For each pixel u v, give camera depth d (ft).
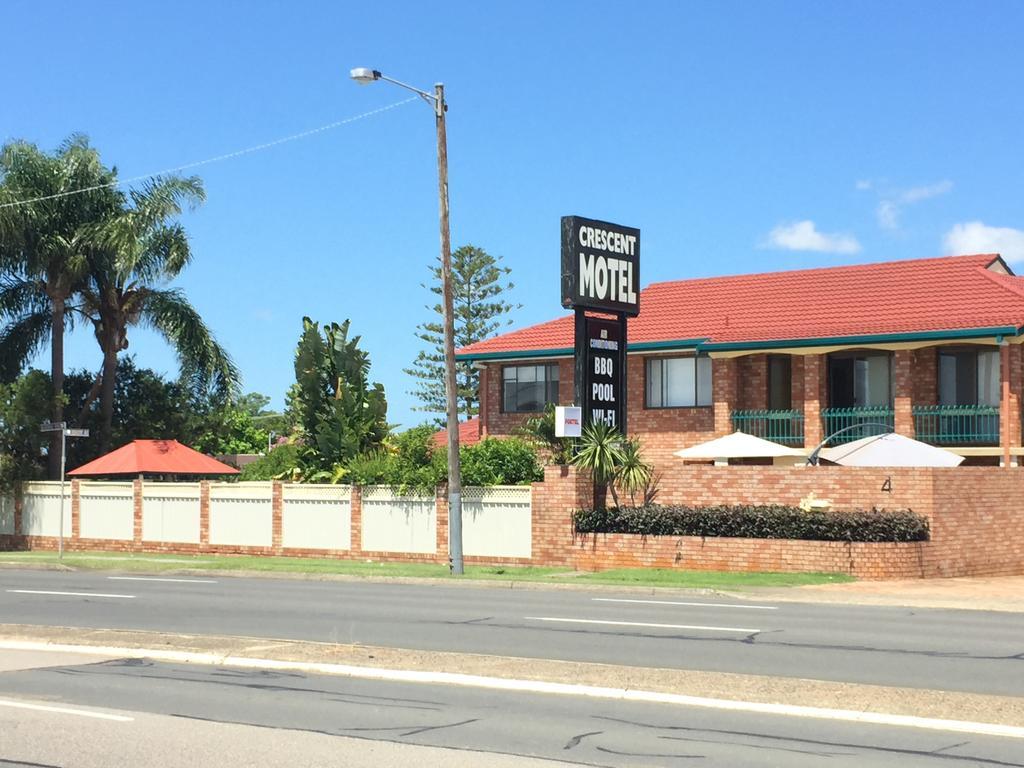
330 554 106.01
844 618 58.18
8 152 137.28
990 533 84.99
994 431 104.17
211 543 112.78
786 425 113.50
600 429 92.89
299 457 117.91
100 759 29.68
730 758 29.73
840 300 116.06
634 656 45.60
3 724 33.83
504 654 46.42
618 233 97.40
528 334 131.13
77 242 134.51
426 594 72.84
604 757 29.84
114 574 92.68
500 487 96.53
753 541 83.46
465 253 215.10
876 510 81.76
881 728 33.12
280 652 45.96
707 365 116.98
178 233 138.82
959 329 100.68
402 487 101.71
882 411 107.76
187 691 39.22
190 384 145.79
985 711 34.42
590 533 90.99
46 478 134.00
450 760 29.50
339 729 33.19
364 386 119.34
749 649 47.26
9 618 59.82
